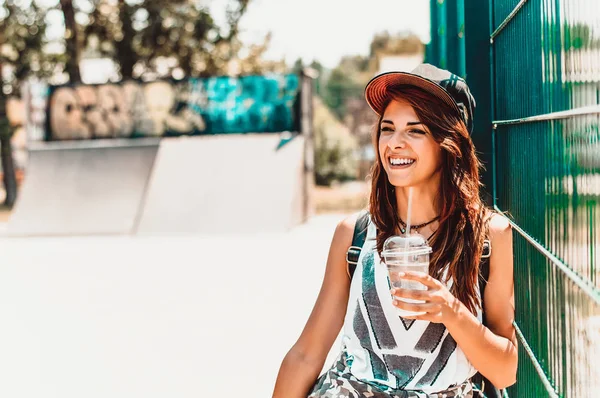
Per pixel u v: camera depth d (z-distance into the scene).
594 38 1.48
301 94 16.84
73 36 25.58
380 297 2.04
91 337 5.84
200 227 14.09
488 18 3.00
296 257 10.11
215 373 4.68
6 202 27.75
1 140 27.86
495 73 2.92
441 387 1.97
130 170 15.51
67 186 15.38
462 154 2.10
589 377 1.59
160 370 4.81
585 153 1.57
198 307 6.84
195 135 17.44
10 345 5.67
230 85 17.25
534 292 2.21
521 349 2.51
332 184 29.88
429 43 7.27
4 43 27.84
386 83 2.15
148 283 8.34
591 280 1.54
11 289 8.22
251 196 14.55
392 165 2.12
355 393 2.02
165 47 26.94
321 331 2.26
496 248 2.07
